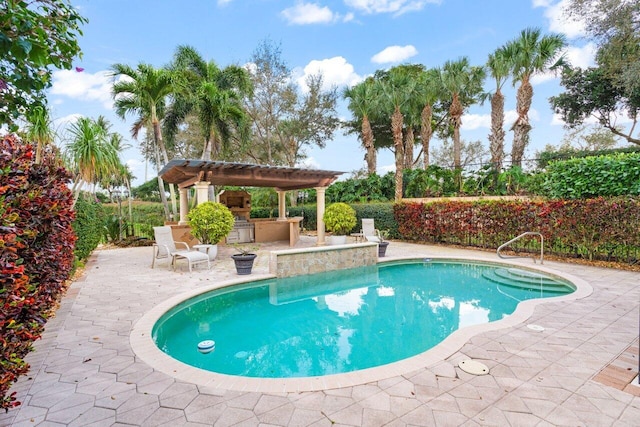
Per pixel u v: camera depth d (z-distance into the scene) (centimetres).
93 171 752
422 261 973
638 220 761
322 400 262
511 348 352
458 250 1132
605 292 570
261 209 2052
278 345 437
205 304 616
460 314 554
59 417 242
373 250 922
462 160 3130
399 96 1683
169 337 469
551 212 914
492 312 562
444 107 2614
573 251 898
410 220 1350
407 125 2409
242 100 1866
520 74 1449
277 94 2119
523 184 1258
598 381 286
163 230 865
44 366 320
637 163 767
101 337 392
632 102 1673
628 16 1112
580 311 471
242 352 417
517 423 231
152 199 2495
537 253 973
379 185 1789
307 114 2198
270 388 279
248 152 2269
